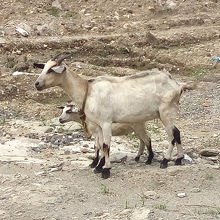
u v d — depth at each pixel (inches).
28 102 1074.1
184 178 650.8
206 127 932.0
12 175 673.6
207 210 569.9
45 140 847.7
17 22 1588.3
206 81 1232.8
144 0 1793.8
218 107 1038.4
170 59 1403.8
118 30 1630.2
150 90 672.4
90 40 1507.1
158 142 839.1
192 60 1386.6
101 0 1780.3
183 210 569.0
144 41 1524.4
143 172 666.8
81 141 842.2
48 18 1641.2
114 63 1381.6
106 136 666.2
